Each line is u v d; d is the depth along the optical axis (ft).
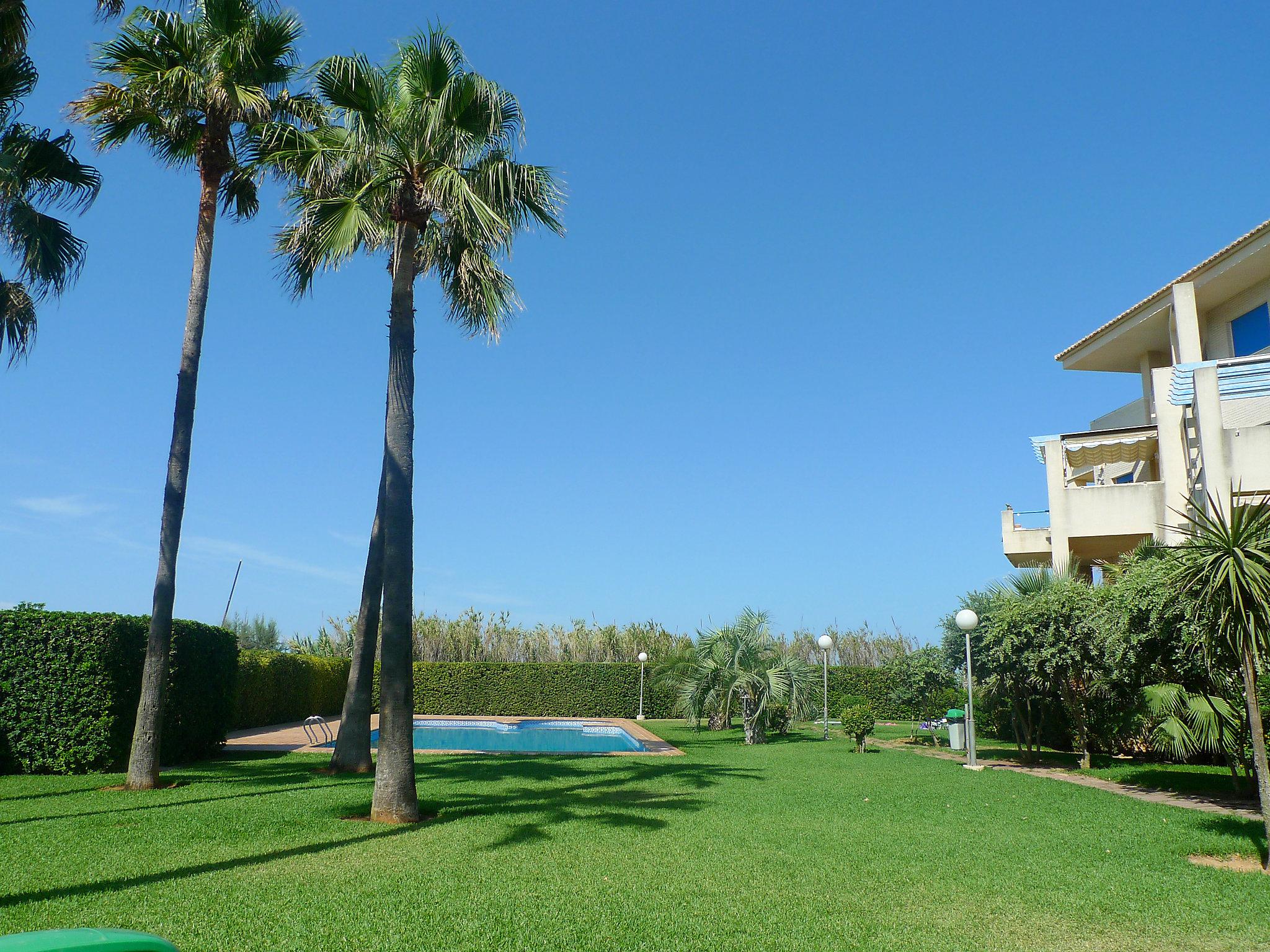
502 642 125.39
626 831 29.07
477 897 20.30
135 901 19.16
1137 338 81.30
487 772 46.91
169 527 40.11
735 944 17.30
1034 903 20.72
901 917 19.45
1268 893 21.80
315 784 40.29
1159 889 22.12
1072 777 49.24
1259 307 69.00
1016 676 55.06
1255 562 25.62
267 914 18.51
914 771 50.42
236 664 57.82
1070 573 60.59
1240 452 56.65
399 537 32.48
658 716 113.09
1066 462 76.13
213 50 40.16
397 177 35.01
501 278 41.60
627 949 16.89
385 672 31.45
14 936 7.16
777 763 54.19
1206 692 41.19
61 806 33.04
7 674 44.32
